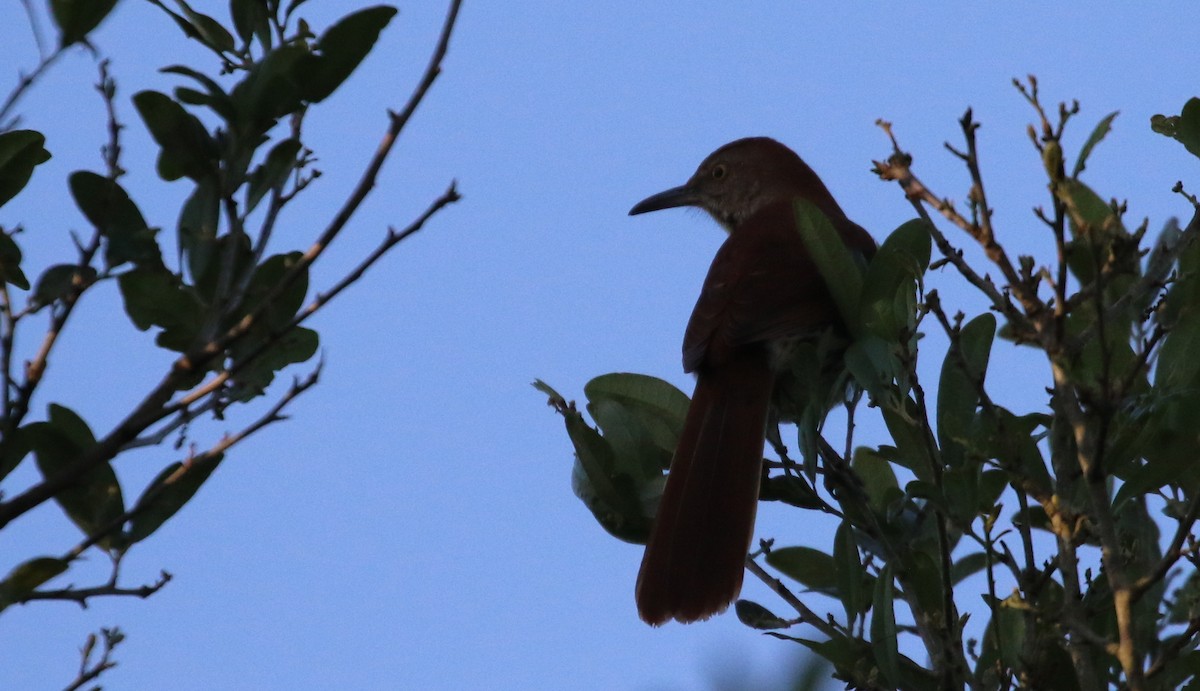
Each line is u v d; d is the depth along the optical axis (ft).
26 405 17.54
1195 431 20.22
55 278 18.93
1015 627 20.49
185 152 19.54
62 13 18.60
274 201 18.74
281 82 19.48
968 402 22.11
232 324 20.31
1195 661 20.11
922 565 22.71
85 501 20.43
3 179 21.77
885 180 18.53
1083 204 20.95
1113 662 20.54
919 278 20.29
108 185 18.26
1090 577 19.58
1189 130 23.02
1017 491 19.88
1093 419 18.78
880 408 22.74
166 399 16.97
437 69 17.26
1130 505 22.22
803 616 21.91
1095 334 19.35
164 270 18.95
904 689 20.75
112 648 19.03
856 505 23.66
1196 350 20.63
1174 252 19.02
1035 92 17.16
